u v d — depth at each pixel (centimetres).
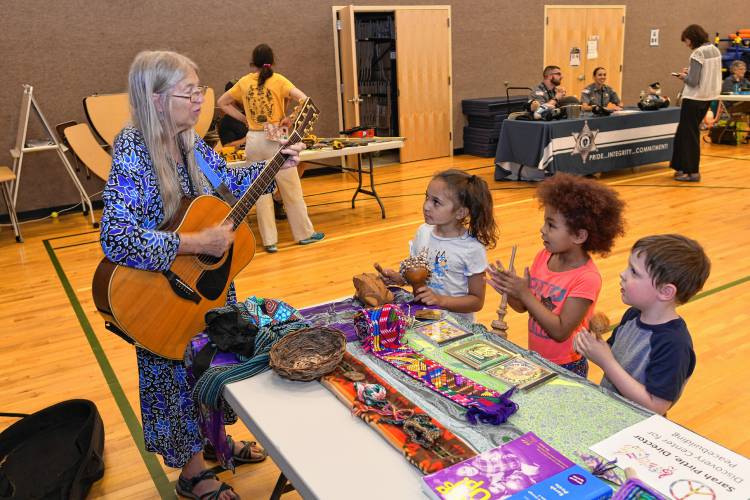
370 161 593
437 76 916
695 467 103
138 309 175
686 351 143
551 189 180
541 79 1018
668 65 1152
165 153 175
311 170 844
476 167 848
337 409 127
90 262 507
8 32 652
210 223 186
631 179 723
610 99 792
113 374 312
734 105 923
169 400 189
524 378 133
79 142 617
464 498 95
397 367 141
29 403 286
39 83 675
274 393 134
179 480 210
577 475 99
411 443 111
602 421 117
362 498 100
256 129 489
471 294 203
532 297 180
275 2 784
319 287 418
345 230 562
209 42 754
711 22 1176
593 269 185
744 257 435
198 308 187
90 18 686
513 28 971
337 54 831
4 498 198
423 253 210
